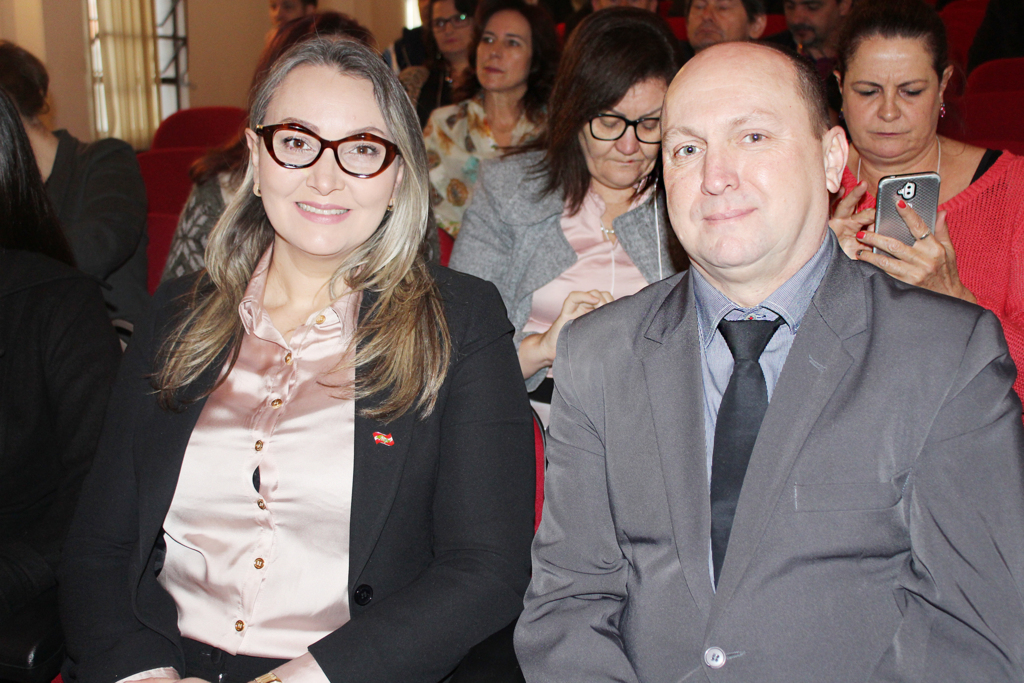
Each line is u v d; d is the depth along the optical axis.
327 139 1.32
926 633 1.01
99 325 1.70
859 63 1.83
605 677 1.08
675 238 1.97
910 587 1.03
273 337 1.41
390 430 1.31
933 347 1.04
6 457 1.59
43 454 1.64
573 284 2.10
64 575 1.36
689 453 1.11
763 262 1.10
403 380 1.32
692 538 1.08
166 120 5.04
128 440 1.42
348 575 1.26
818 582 1.02
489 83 3.08
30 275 1.63
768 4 5.55
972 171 1.87
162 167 3.77
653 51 1.92
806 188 1.09
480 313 1.41
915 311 1.07
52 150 2.83
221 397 1.39
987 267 1.82
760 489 1.04
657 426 1.13
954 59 2.08
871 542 1.02
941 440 1.01
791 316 1.12
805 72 1.12
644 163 2.00
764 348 1.13
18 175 1.67
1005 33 4.27
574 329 1.25
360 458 1.29
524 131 3.12
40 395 1.63
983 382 1.02
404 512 1.31
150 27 8.34
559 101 2.06
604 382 1.20
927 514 1.02
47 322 1.63
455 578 1.24
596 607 1.16
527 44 3.04
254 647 1.26
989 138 3.10
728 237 1.08
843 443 1.04
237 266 1.50
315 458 1.30
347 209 1.35
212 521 1.32
